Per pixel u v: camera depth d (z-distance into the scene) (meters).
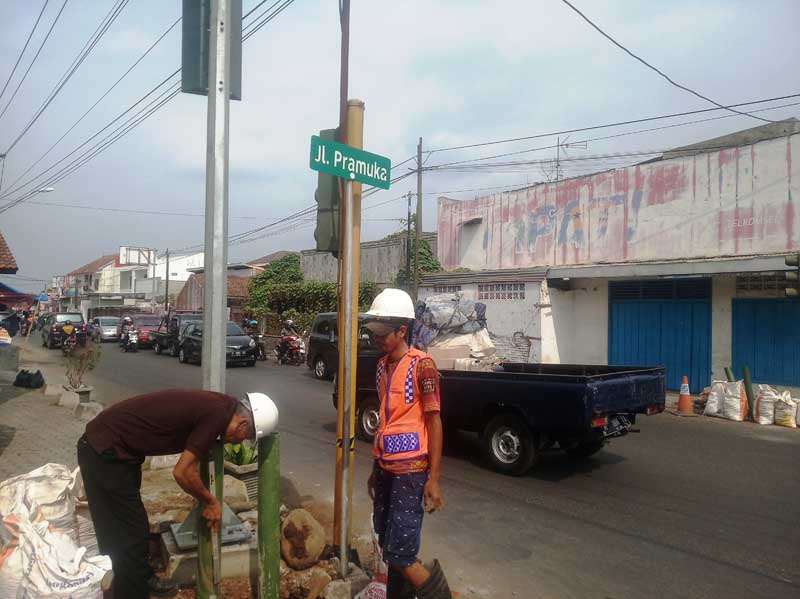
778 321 13.05
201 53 4.65
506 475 7.52
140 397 3.61
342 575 4.20
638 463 8.19
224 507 4.51
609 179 15.76
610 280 16.22
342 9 4.96
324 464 8.03
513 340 17.33
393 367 3.63
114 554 3.51
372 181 4.46
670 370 14.90
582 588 4.53
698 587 4.55
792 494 6.82
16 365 18.92
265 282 31.12
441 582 3.47
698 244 14.06
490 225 18.97
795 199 12.49
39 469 4.07
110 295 60.06
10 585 3.06
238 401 3.63
